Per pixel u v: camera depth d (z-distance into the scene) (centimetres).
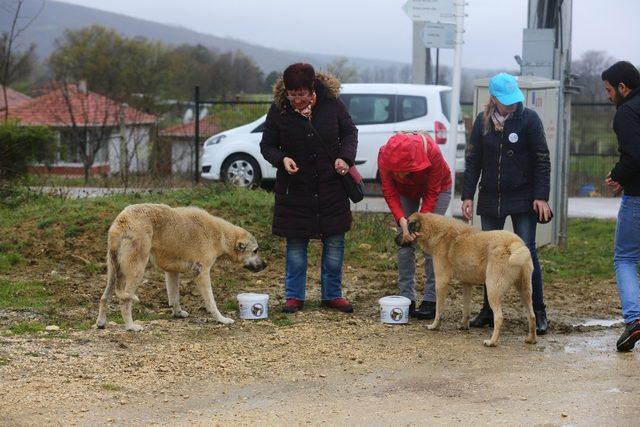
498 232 715
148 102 3156
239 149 1661
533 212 761
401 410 538
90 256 1012
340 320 792
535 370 629
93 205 1192
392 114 1570
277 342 700
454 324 791
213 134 2119
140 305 833
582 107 2089
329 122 797
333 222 812
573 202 1805
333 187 809
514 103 738
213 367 626
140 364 624
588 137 2091
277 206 815
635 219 684
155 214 732
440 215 761
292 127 793
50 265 980
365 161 1574
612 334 755
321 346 693
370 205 1543
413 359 661
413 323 792
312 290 932
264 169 1661
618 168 682
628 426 505
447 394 571
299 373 619
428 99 1558
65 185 1673
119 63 3878
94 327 725
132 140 2641
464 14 1172
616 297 942
